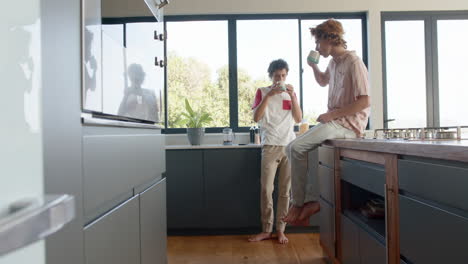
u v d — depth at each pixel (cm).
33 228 29
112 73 109
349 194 207
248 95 372
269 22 371
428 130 187
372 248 158
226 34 371
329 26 228
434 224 105
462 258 92
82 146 85
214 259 262
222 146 320
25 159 54
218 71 372
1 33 45
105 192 101
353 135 229
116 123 113
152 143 163
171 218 322
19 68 51
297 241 303
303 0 359
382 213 178
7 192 47
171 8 359
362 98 215
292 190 245
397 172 132
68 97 77
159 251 175
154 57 169
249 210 322
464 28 367
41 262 62
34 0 58
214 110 373
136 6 139
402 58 369
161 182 182
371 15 359
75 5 82
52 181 67
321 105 371
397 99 369
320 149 252
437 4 358
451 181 96
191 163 322
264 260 258
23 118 53
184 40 372
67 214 34
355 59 221
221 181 322
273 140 301
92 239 91
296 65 371
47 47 66
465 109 369
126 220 121
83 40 86
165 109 371
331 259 227
